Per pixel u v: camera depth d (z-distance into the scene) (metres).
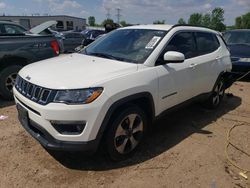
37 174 3.44
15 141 4.23
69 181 3.33
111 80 3.42
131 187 3.26
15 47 6.00
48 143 3.31
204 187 3.33
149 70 3.92
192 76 4.77
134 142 3.88
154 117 4.11
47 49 6.50
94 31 22.08
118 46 4.46
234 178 3.53
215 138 4.62
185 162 3.83
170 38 4.41
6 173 3.45
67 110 3.15
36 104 3.33
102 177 3.42
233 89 7.98
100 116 3.28
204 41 5.38
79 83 3.26
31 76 3.65
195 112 5.84
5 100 6.23
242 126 5.20
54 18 52.69
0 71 6.02
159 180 3.41
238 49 9.12
